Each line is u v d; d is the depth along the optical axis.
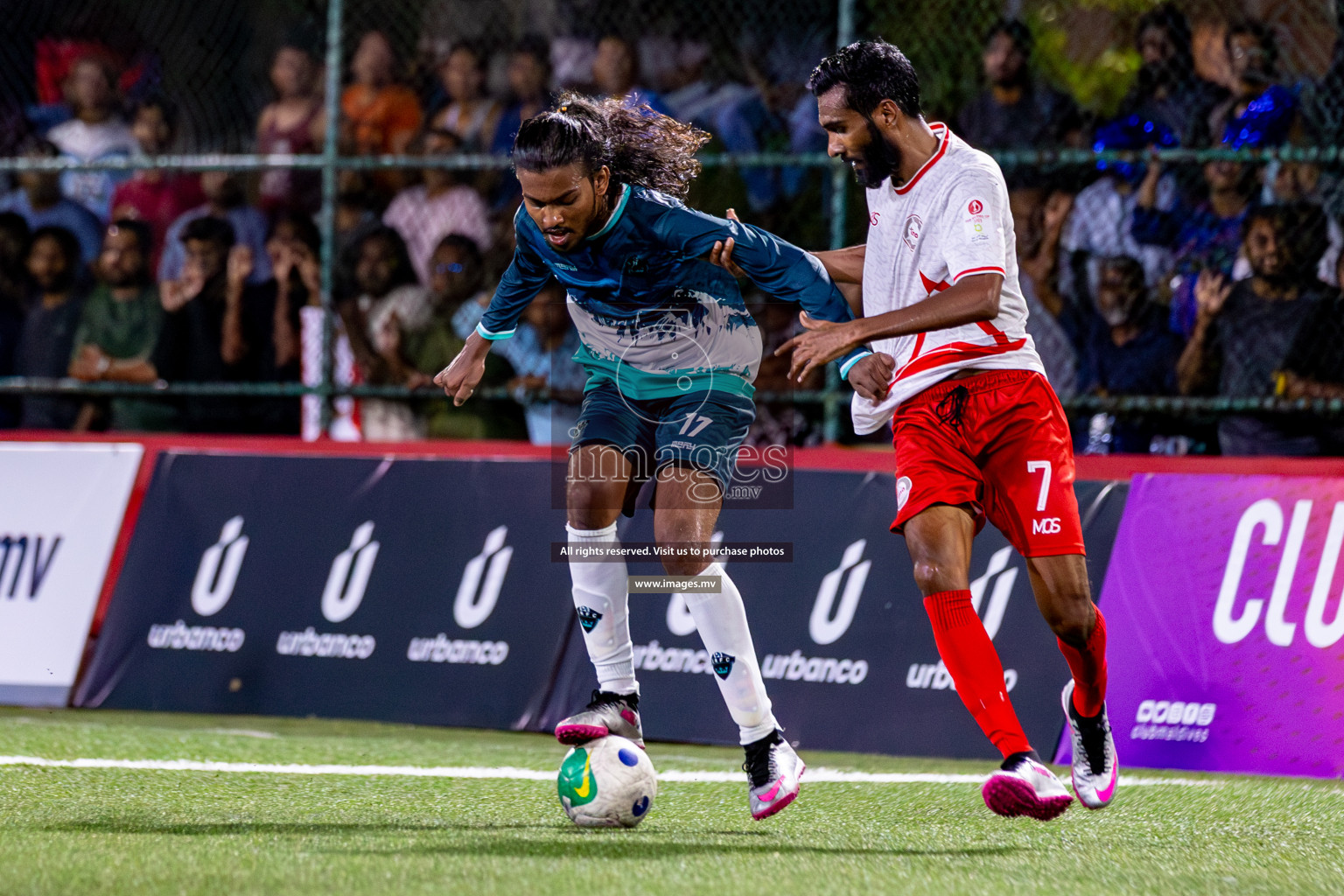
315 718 19.95
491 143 24.09
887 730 17.56
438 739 18.48
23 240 24.56
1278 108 20.42
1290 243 19.61
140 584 20.81
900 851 11.06
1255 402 18.92
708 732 17.97
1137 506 17.77
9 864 9.81
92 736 17.39
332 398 22.39
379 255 23.20
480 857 10.26
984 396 11.95
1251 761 16.39
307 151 25.36
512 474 19.94
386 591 19.89
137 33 26.73
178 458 21.36
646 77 23.97
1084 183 20.91
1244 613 16.95
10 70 26.31
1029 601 17.59
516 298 13.17
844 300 11.96
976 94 22.03
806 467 19.23
